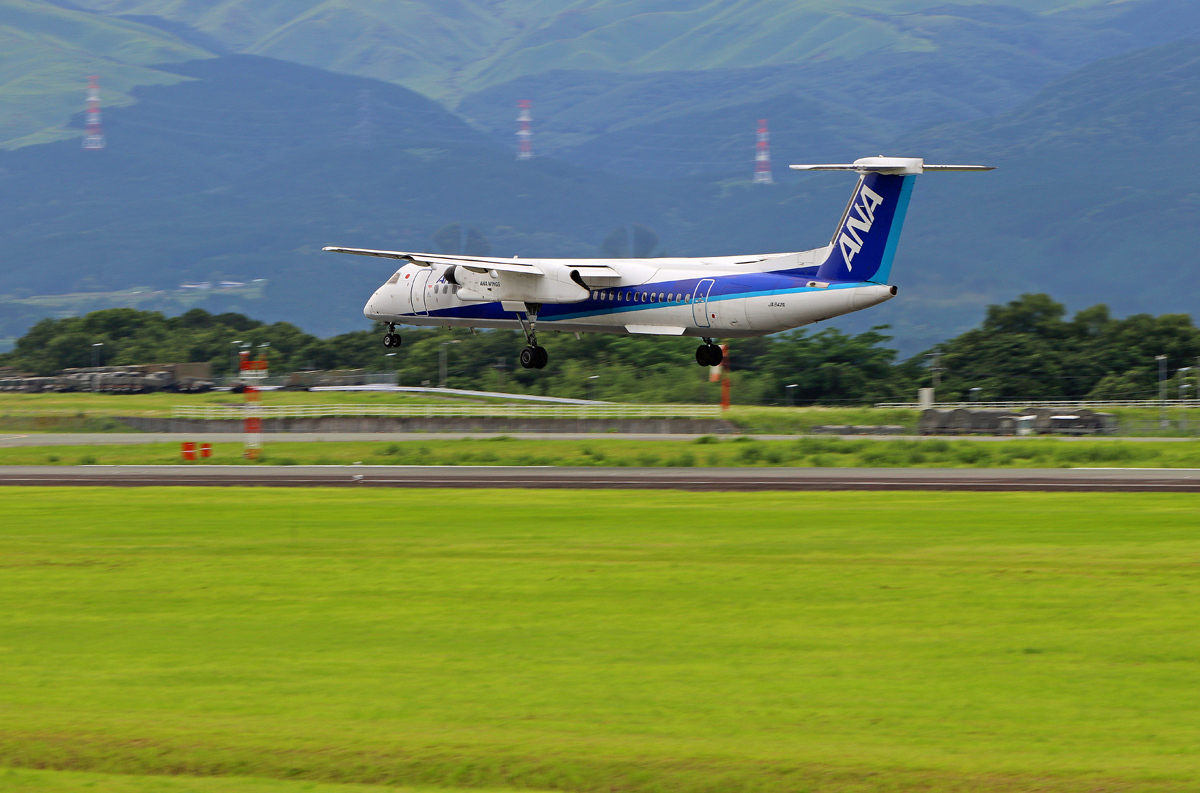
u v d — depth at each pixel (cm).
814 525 10550
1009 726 4938
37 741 4841
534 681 5653
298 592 7769
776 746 4700
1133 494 12750
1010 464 17000
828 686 5531
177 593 7762
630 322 17038
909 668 5828
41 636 6631
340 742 4794
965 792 4212
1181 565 8469
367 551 9294
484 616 7050
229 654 6203
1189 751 4612
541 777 4422
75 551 9412
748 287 15750
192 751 4706
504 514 11438
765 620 6881
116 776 4475
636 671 5822
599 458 17812
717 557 8912
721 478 14862
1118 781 4303
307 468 16862
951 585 7812
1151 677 5650
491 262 17838
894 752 4625
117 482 15025
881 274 14688
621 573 8312
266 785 4375
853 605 7250
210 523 10975
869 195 14712
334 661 6044
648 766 4503
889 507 11819
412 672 5834
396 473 15875
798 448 18762
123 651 6288
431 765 4538
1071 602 7269
